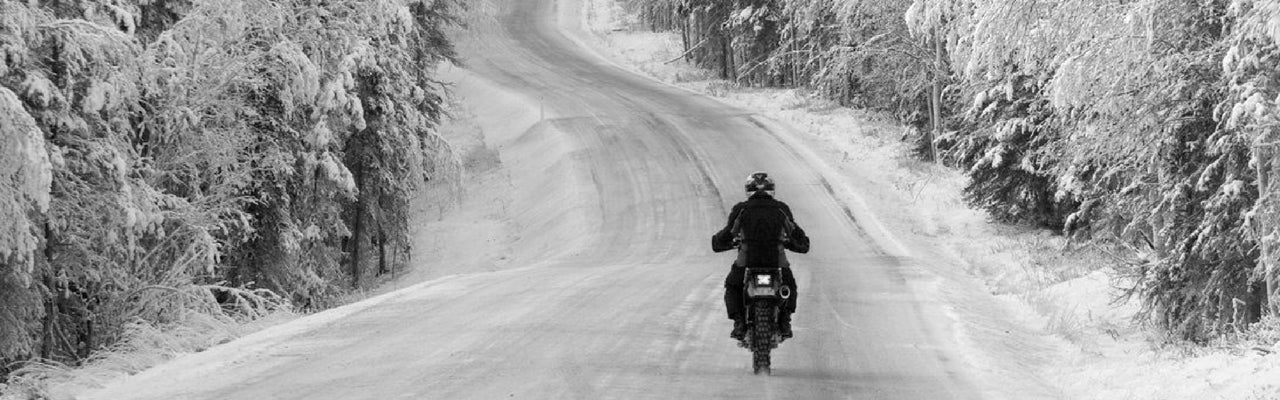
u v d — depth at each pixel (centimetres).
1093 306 1714
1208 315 1453
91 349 1533
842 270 2086
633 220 3183
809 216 3058
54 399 861
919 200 3219
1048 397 851
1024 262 2409
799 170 3688
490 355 962
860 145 4028
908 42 3594
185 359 971
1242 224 1384
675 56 7138
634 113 5012
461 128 5228
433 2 3700
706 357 980
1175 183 1512
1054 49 1648
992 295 1859
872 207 3147
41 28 1306
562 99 5597
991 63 1702
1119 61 1471
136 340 1161
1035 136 2633
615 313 1301
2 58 1223
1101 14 1489
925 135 3694
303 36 2228
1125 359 1101
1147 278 1562
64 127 1409
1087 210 2238
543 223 3400
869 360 1005
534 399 766
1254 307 1423
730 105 5150
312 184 2314
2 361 1338
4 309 1307
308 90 2103
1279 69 1270
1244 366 858
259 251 2173
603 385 826
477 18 6069
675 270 2095
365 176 2686
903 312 1415
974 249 2642
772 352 1039
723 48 6231
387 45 2597
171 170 1944
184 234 1819
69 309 1552
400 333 1104
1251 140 1288
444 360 933
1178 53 1424
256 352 977
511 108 5503
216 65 1947
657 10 8138
